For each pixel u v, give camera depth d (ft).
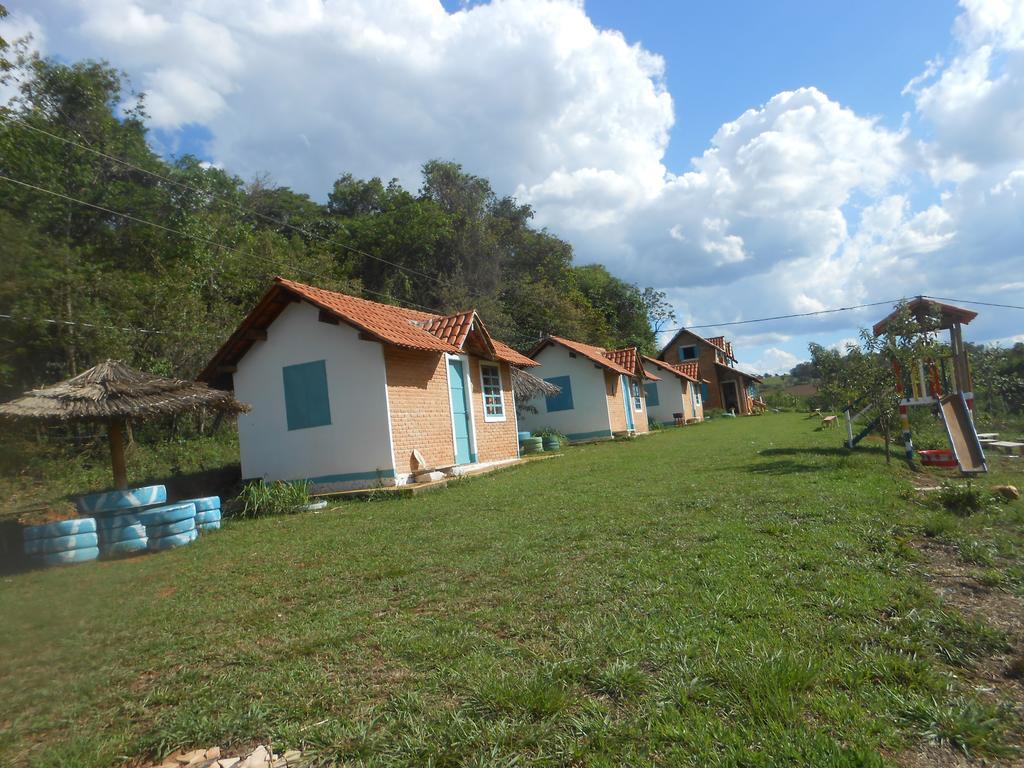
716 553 17.79
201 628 15.58
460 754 8.73
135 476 54.08
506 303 138.21
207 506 32.91
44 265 56.65
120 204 76.33
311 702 10.64
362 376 43.06
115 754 9.68
